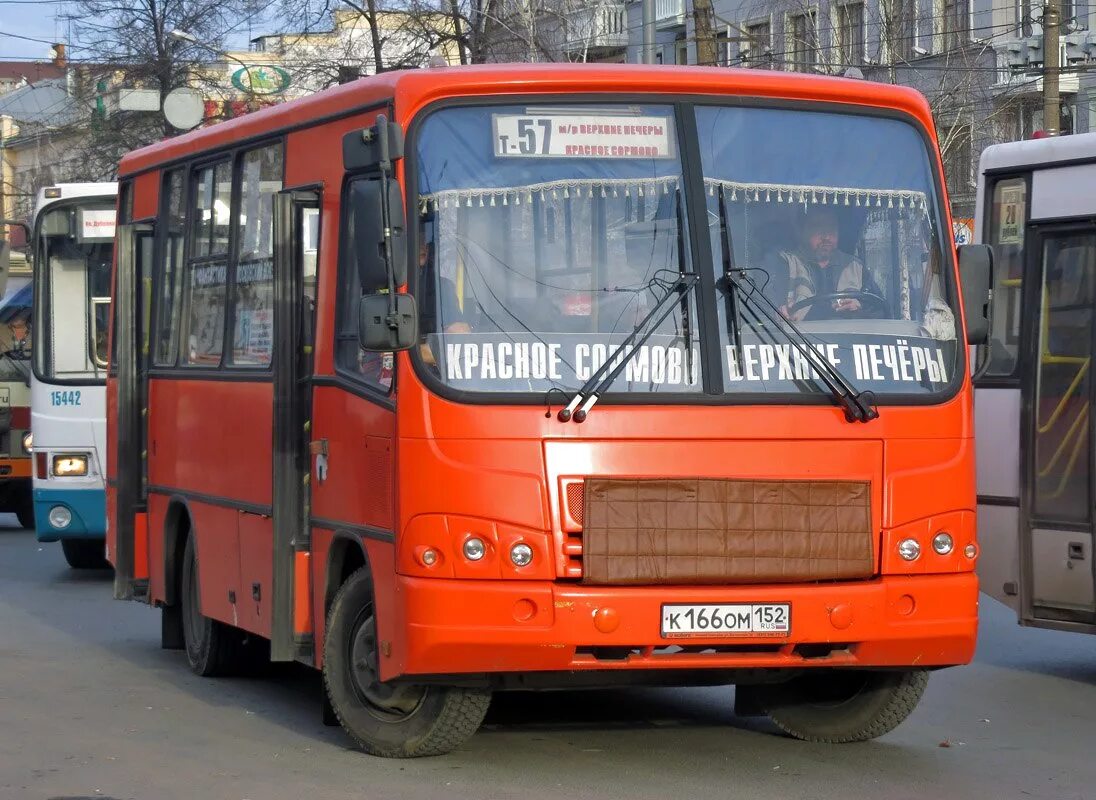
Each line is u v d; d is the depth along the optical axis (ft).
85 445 55.93
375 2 120.57
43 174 196.34
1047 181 36.37
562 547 23.97
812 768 26.25
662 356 24.62
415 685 26.45
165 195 38.27
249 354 32.09
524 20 118.32
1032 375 36.32
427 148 25.02
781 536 24.45
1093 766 26.96
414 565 24.12
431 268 24.66
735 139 25.75
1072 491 35.40
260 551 30.99
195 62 148.56
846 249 25.90
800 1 130.21
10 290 70.08
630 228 25.12
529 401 24.14
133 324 39.47
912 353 25.75
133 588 39.29
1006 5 120.57
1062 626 35.60
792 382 24.98
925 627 24.94
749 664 24.52
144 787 25.04
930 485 25.27
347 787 24.73
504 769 25.93
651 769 25.98
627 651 24.26
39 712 31.53
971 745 28.63
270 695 33.60
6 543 69.46
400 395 24.40
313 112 29.50
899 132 26.63
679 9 148.97
